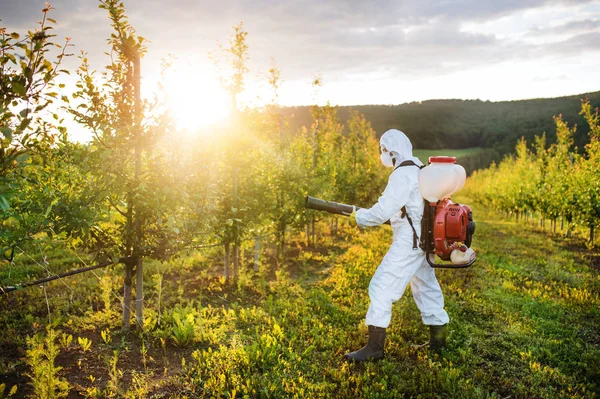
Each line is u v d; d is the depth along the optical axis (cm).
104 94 471
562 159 1670
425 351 486
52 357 370
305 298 668
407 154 473
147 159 495
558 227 1730
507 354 491
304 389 399
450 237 441
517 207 1933
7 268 743
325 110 1429
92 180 460
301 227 1024
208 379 408
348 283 737
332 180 1370
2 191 247
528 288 762
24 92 270
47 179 423
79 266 820
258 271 850
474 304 652
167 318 551
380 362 455
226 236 694
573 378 434
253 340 508
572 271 898
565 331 555
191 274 817
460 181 445
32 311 583
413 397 403
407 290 702
